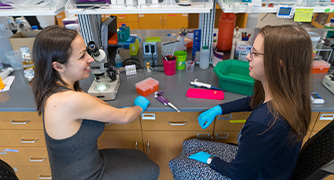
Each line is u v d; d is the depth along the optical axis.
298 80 0.87
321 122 1.46
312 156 1.10
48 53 0.96
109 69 1.56
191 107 1.39
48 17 3.10
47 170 1.80
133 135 1.61
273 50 0.85
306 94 0.91
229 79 1.49
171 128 1.56
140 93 1.52
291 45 0.82
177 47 2.10
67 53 0.98
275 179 1.02
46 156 1.72
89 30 1.90
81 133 1.07
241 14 4.00
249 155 0.95
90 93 1.43
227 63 1.72
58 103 0.98
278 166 1.00
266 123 0.89
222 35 2.01
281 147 0.94
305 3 1.47
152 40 2.07
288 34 0.83
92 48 1.31
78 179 1.14
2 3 1.43
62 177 1.13
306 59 0.84
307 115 0.94
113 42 2.07
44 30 0.99
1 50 1.90
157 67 1.91
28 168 1.78
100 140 1.65
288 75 0.86
